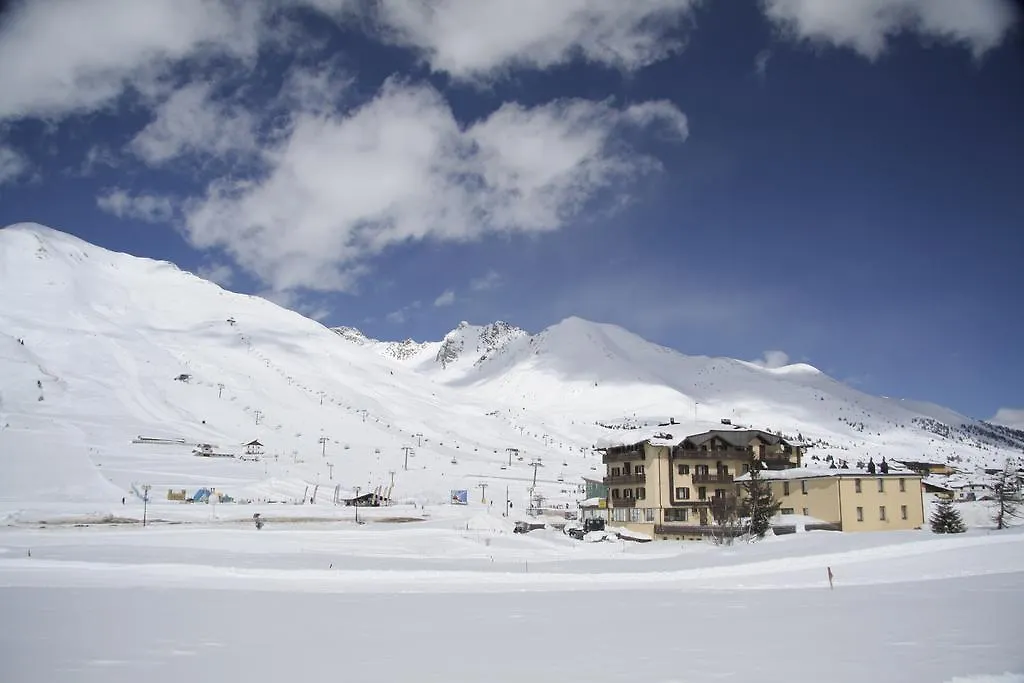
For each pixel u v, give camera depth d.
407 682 24.36
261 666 26.86
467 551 85.44
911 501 90.81
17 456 166.88
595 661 27.17
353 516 135.25
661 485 103.50
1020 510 97.50
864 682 23.53
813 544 65.81
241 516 128.50
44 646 30.58
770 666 25.86
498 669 26.11
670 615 37.88
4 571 59.62
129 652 29.38
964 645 28.64
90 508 129.12
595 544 94.06
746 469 106.25
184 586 52.16
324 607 42.25
